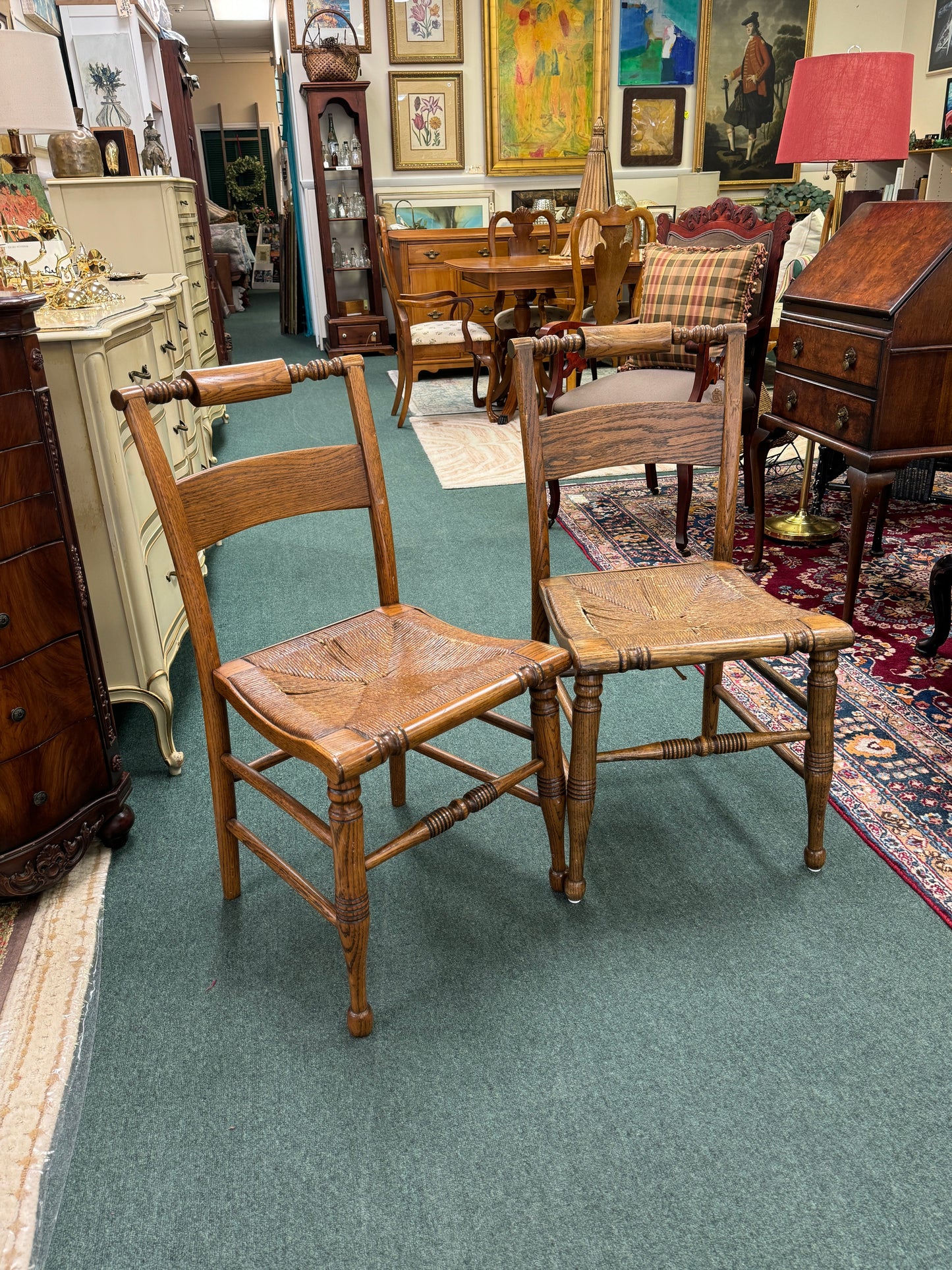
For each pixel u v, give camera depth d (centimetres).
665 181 710
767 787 185
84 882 164
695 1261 100
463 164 678
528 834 174
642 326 166
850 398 231
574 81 664
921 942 144
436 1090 121
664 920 150
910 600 263
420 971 141
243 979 141
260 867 167
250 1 920
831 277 246
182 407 270
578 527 328
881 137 267
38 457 147
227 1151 114
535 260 491
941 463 329
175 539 134
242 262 1034
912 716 205
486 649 145
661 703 213
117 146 418
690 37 673
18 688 148
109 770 169
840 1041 127
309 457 152
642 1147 113
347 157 648
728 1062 124
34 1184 111
